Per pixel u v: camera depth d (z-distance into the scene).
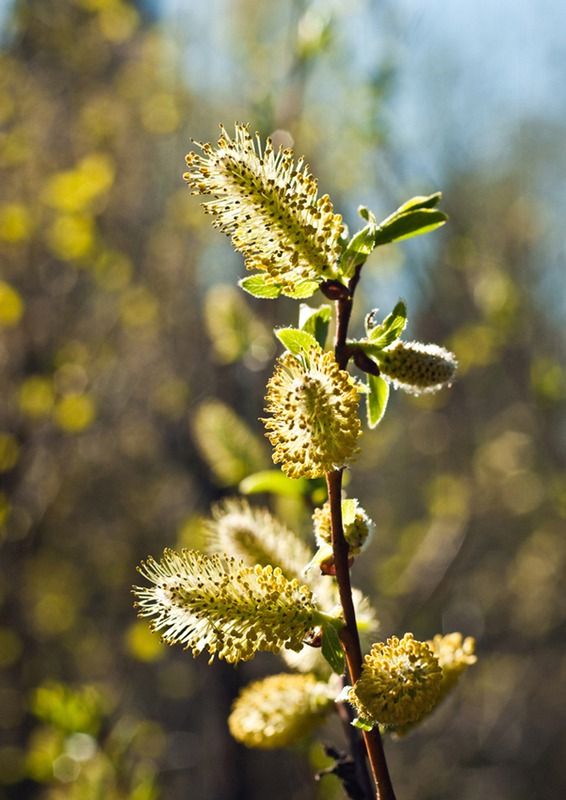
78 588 11.75
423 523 12.41
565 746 13.32
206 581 1.60
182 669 11.30
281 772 7.63
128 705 11.53
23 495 9.89
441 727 12.77
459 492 11.25
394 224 1.73
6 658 9.40
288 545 2.15
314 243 1.64
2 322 8.77
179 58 10.38
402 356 1.65
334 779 3.17
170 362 10.27
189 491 9.85
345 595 1.60
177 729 11.39
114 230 10.46
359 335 5.93
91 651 11.72
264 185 1.62
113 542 11.93
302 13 6.70
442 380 1.66
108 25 9.94
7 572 9.97
